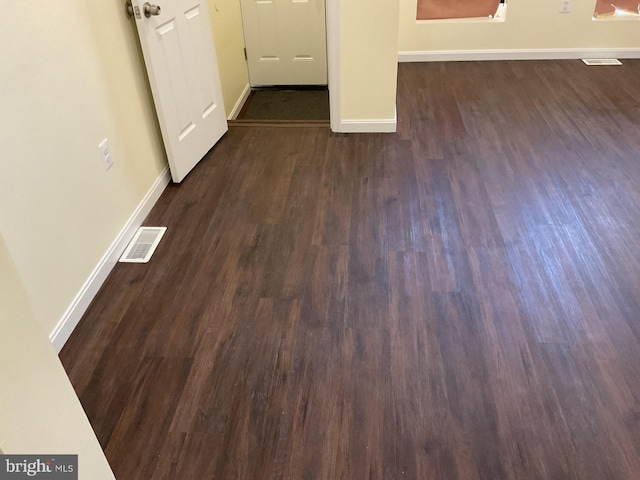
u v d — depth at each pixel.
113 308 2.08
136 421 1.65
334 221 2.53
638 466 1.47
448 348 1.85
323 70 4.57
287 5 4.27
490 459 1.51
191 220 2.58
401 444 1.56
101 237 2.21
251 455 1.55
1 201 1.61
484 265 2.21
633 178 2.76
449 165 2.95
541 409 1.63
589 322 1.92
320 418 1.64
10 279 0.87
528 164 2.93
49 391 0.99
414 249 2.32
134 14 2.33
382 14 2.93
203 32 2.96
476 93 3.87
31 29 1.74
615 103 3.62
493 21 4.34
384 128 3.33
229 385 1.75
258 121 3.55
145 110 2.62
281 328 1.96
